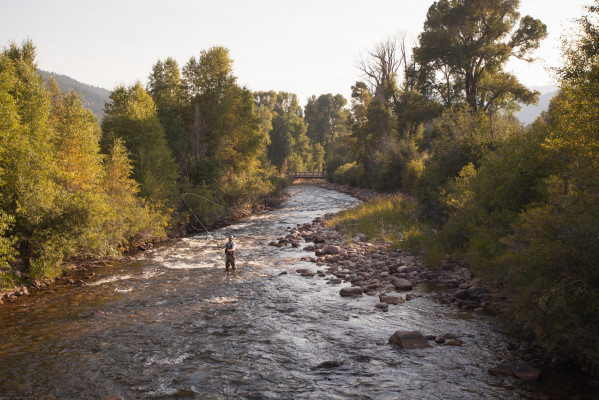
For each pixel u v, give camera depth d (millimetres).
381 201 30719
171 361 7910
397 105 47031
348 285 13070
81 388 6906
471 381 6723
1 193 13312
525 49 36156
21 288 12641
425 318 9789
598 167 7543
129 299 11945
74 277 14570
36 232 13688
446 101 38531
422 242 16750
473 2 34656
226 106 38844
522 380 6641
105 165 20469
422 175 24969
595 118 7828
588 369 6832
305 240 21719
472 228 13570
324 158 113375
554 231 7883
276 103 122000
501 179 12344
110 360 7980
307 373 7293
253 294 12297
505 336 8531
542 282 7520
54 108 21188
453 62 36500
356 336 8898
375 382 6852
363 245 18688
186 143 34188
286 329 9461
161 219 22906
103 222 16781
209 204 29203
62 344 8766
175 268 15883
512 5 34375
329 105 114500
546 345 7453
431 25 39906
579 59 9281
